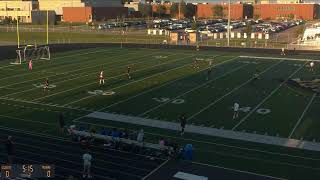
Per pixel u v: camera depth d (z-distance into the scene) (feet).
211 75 139.33
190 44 231.71
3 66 156.56
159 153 71.26
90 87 121.80
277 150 73.61
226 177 62.59
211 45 227.61
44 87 120.57
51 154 71.92
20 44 223.71
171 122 89.51
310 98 109.29
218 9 466.29
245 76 138.00
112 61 168.04
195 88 120.47
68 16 412.57
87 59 173.17
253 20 416.05
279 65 160.76
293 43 237.45
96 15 408.87
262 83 127.34
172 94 113.29
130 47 216.13
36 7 417.69
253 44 232.94
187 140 79.00
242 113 95.71
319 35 249.96
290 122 88.89
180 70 147.95
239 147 75.20
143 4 480.23
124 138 75.05
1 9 411.75
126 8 449.48
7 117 93.35
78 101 106.52
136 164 67.87
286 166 66.85
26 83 127.34
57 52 193.77
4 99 108.99
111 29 338.34
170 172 64.54
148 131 83.92
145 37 272.72
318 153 72.18
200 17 475.72
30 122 89.86
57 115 94.89
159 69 150.00
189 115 94.27
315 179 61.98
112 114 95.45
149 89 119.03
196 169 65.62
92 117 93.35
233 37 274.16
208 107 100.68
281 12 460.96
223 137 80.38
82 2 408.46
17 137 80.38
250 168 66.03
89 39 256.93
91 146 75.51
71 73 142.61
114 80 131.13
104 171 65.31
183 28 347.97
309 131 83.20
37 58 175.42
